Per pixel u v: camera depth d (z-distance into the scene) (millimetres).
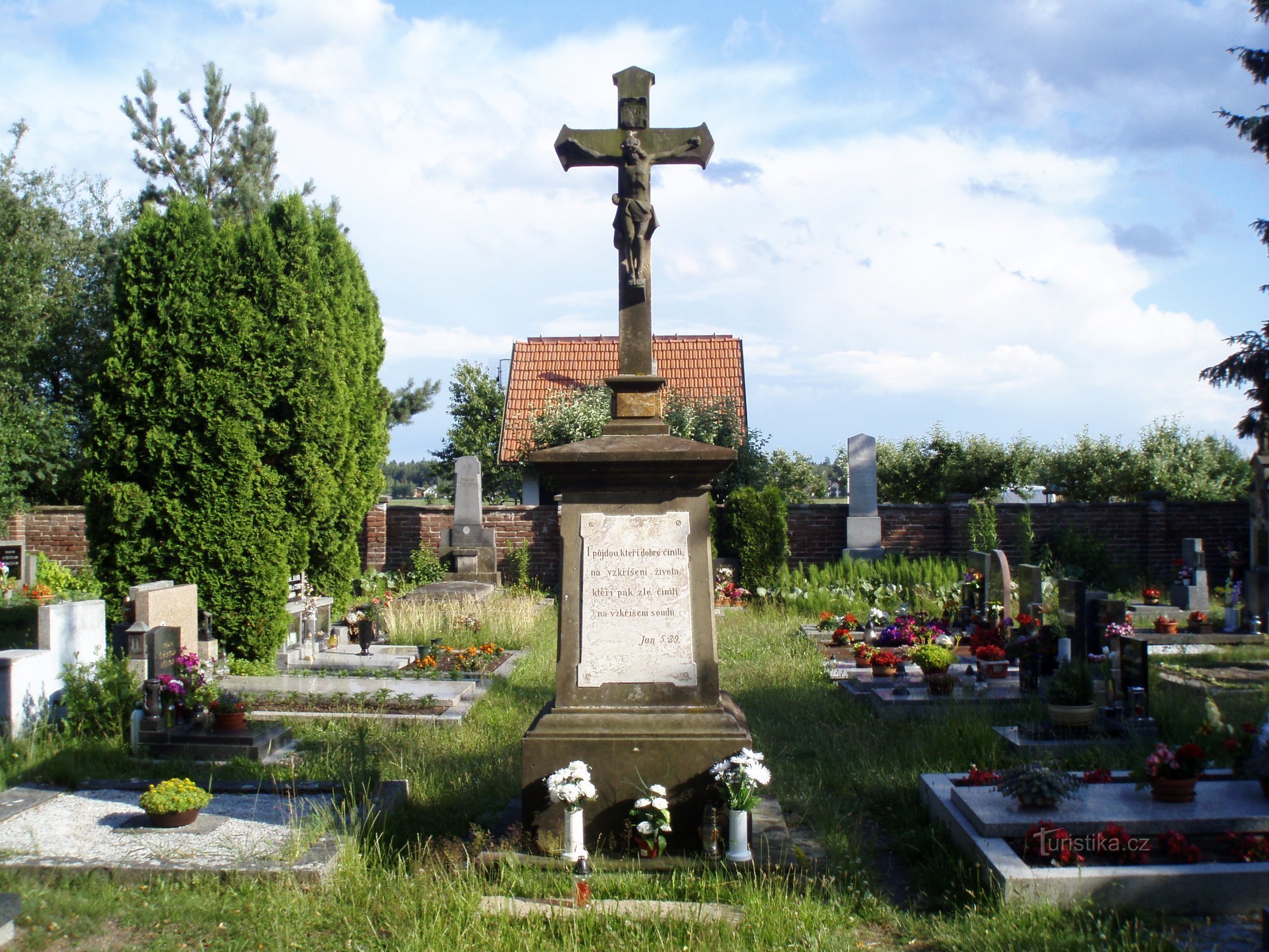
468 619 14859
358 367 16531
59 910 5109
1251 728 6547
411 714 9734
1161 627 14172
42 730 8781
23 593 18172
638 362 6418
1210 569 20719
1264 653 12836
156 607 9703
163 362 11695
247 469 11812
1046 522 21047
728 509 19656
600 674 6082
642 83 6469
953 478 26750
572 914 4918
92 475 11672
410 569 21047
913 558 21297
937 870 5801
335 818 6395
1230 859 5547
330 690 10648
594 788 5719
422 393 29781
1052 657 10172
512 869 5555
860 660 11562
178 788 6395
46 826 6391
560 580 6191
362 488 16609
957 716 9148
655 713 6004
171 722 8781
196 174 27344
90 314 25969
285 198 13258
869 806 7125
